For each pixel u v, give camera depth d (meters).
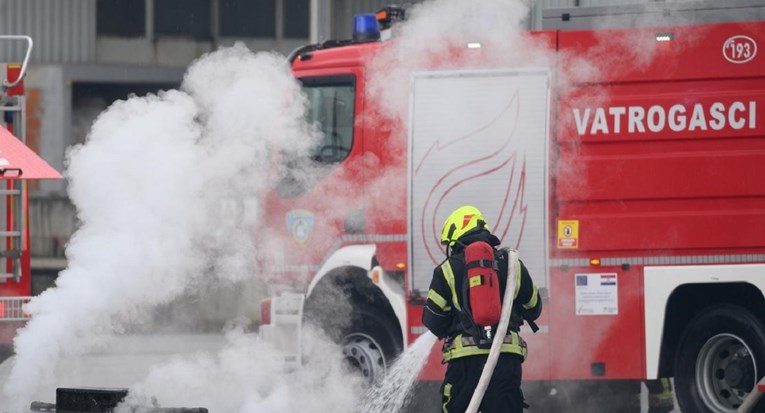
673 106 29.03
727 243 28.70
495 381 21.69
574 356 29.22
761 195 28.69
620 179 29.12
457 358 21.81
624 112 29.17
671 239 28.88
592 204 29.25
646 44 29.12
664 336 29.52
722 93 28.88
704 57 28.98
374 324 31.27
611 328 29.09
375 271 30.27
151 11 72.88
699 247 28.81
